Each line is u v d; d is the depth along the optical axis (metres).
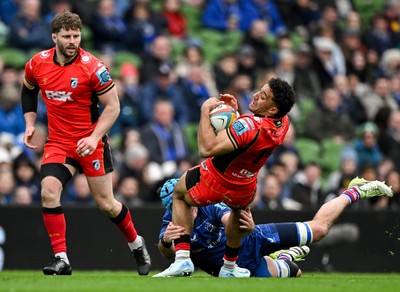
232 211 28.17
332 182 52.47
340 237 44.00
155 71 57.00
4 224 42.16
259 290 23.50
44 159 30.14
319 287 24.72
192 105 56.62
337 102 60.00
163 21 62.59
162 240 30.28
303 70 62.25
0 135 49.44
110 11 59.91
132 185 47.38
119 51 59.88
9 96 50.81
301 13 69.75
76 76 29.59
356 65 66.19
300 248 31.95
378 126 59.72
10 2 60.78
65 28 29.17
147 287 23.94
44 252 42.44
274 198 48.00
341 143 58.44
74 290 23.16
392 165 55.31
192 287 23.97
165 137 52.66
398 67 68.75
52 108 29.98
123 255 42.75
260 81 58.75
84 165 30.30
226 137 26.75
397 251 44.19
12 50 56.75
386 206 49.19
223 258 29.53
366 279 30.25
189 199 28.06
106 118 29.72
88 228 42.59
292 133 55.12
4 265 42.12
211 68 61.69
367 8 76.00
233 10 66.94
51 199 29.59
